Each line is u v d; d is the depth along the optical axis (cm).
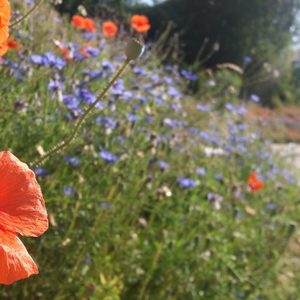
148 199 390
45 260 275
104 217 311
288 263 466
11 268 92
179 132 502
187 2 1614
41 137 289
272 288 433
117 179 322
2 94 278
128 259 339
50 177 280
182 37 1606
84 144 313
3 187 100
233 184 468
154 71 598
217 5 1669
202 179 487
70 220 293
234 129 702
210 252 389
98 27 581
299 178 824
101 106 335
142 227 357
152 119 430
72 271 288
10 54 323
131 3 898
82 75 405
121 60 536
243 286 408
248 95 1842
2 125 268
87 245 296
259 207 529
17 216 98
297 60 2133
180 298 362
